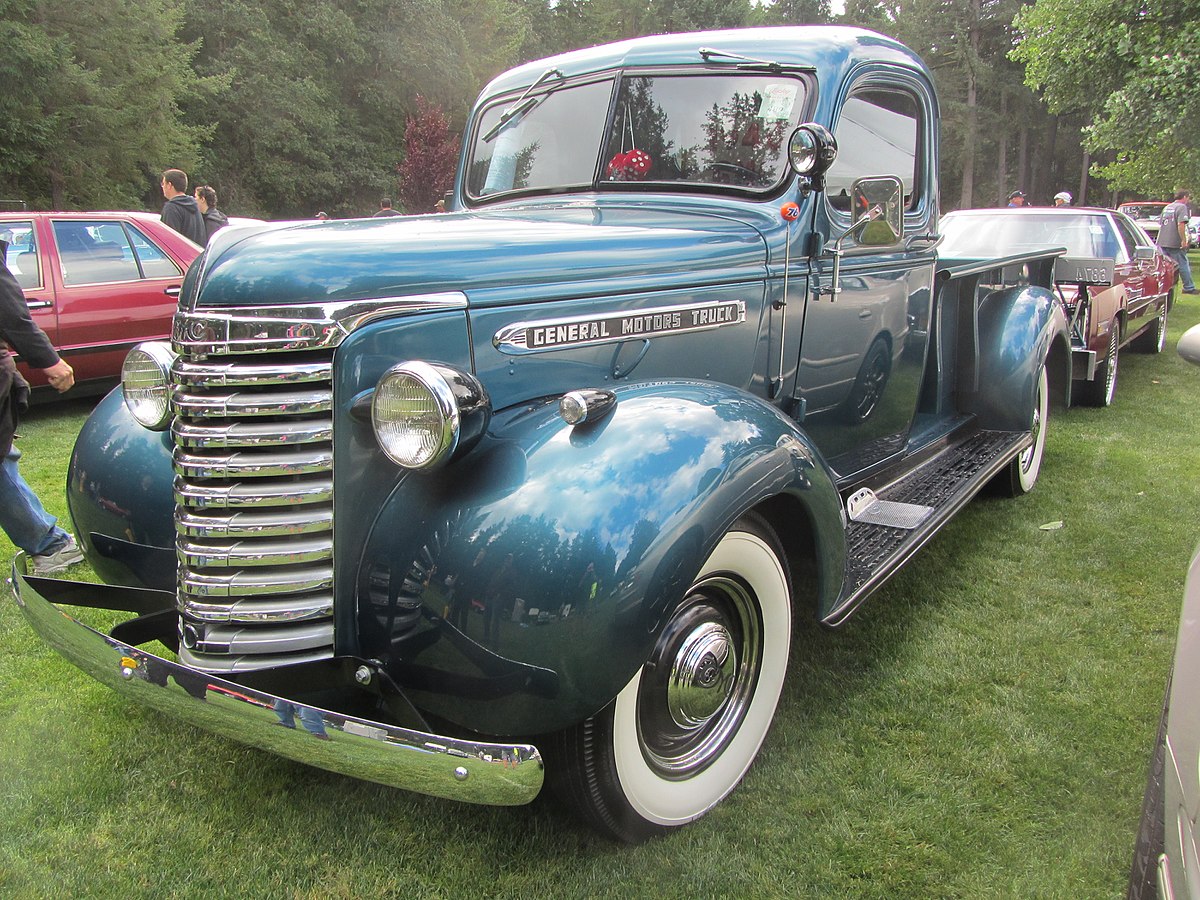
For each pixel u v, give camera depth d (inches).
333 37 1349.7
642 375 95.7
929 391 165.5
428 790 65.6
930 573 148.3
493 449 75.6
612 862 82.1
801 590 137.6
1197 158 472.1
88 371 272.8
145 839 85.1
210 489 72.7
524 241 86.9
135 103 975.6
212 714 70.4
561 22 2100.1
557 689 68.9
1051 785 92.8
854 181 114.6
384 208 423.8
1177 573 147.3
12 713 106.4
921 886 79.4
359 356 72.4
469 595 69.2
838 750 99.0
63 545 145.0
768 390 113.9
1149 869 69.7
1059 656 120.0
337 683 76.2
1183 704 66.9
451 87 1501.0
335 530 73.2
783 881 80.0
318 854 83.4
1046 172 1862.7
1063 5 495.2
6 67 832.3
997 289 181.5
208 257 74.8
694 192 116.8
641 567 69.4
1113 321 265.0
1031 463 187.5
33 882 79.2
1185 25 446.3
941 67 1718.8
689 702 84.0
